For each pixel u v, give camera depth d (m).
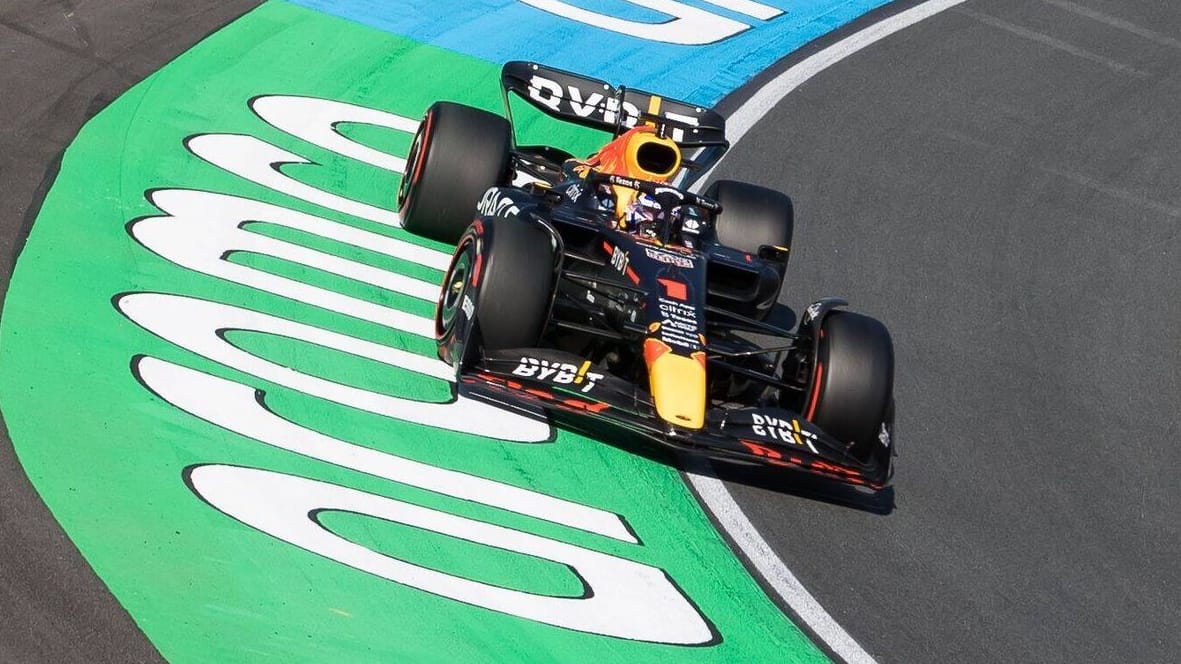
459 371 25.70
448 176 33.12
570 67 47.81
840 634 23.94
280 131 38.72
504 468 25.95
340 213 35.06
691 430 24.27
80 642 19.14
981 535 28.17
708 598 23.91
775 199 32.88
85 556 20.86
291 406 26.25
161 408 25.19
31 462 22.83
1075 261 42.03
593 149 43.34
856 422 26.20
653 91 47.44
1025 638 25.14
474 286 26.23
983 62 54.88
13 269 28.94
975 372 34.94
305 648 20.02
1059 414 33.75
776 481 28.17
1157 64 56.91
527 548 23.78
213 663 19.31
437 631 21.11
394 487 24.50
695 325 26.11
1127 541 29.11
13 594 19.72
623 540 24.80
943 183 45.44
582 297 28.98
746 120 46.84
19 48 39.81
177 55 41.72
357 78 43.41
